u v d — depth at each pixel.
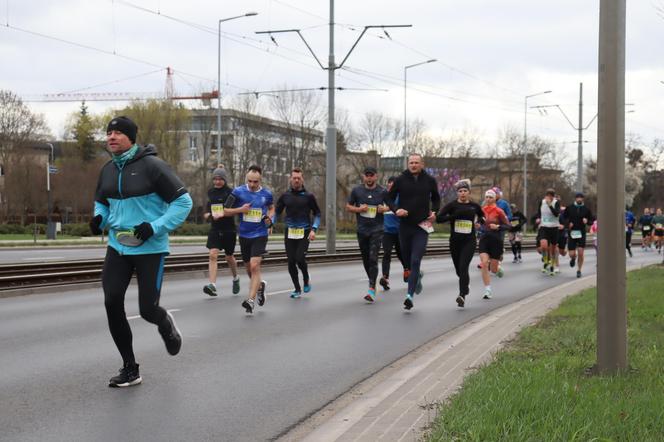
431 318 10.66
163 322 6.18
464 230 11.80
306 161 63.53
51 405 5.61
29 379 6.43
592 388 5.25
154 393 6.04
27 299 12.27
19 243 36.44
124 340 6.18
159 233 5.89
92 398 5.84
